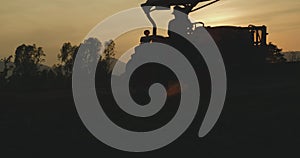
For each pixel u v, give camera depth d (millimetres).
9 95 32594
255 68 25688
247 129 19344
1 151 20188
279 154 16406
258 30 27703
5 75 72375
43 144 20641
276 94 22797
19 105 29766
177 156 17547
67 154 18938
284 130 18625
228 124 20266
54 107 28500
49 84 61312
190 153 17672
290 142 17391
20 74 71125
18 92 34781
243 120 20422
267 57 27641
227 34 26797
